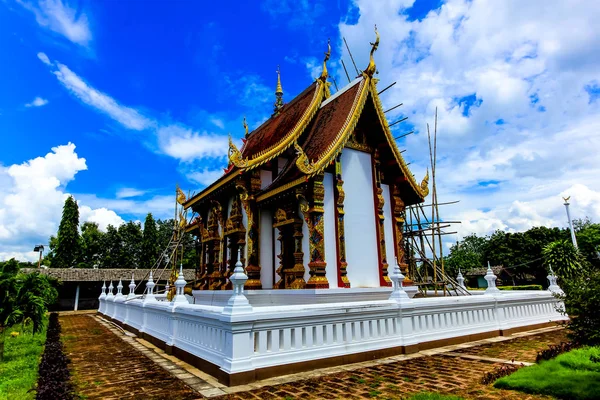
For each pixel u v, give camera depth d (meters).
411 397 6.12
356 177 14.86
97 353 11.53
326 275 12.97
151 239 56.72
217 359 7.92
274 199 14.44
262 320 7.70
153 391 7.18
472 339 11.49
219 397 6.60
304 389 6.90
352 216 14.30
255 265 15.00
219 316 7.80
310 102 16.94
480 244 84.81
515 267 54.81
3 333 11.70
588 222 59.50
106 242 57.38
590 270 7.58
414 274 19.77
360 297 12.96
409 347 9.81
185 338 10.14
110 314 23.20
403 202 16.81
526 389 6.41
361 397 6.41
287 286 13.70
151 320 13.79
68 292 38.84
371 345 9.28
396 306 9.90
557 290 15.23
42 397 6.79
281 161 16.45
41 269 38.09
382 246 14.59
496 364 8.54
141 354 11.18
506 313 13.00
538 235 56.44
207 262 19.78
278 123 19.48
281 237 14.64
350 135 13.95
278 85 23.08
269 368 7.66
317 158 13.71
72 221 52.69
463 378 7.40
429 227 19.80
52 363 9.66
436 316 10.94
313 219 13.02
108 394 7.08
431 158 18.41
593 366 7.27
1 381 8.65
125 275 40.25
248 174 15.65
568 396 6.00
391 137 15.36
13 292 12.10
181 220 23.59
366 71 14.58
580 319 6.91
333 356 8.55
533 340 11.62
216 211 18.33
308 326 8.42
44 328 18.55
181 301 10.88
